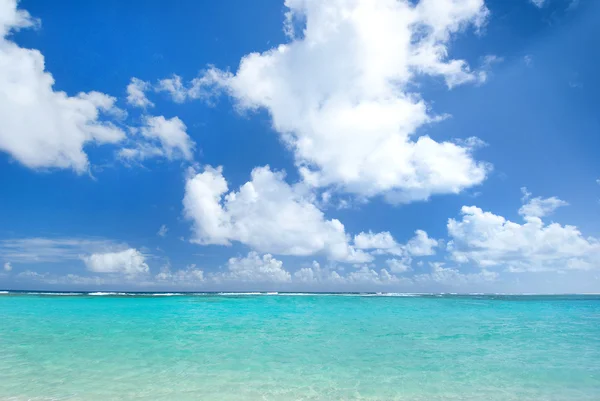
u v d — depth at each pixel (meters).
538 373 12.46
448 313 32.06
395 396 10.16
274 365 13.21
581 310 35.78
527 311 34.53
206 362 13.53
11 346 15.85
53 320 23.88
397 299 50.88
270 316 28.77
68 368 12.52
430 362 13.80
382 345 16.92
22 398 9.59
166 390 10.37
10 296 41.22
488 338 18.92
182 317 27.14
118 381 11.14
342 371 12.51
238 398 9.84
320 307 37.19
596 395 10.42
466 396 10.24
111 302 36.78
